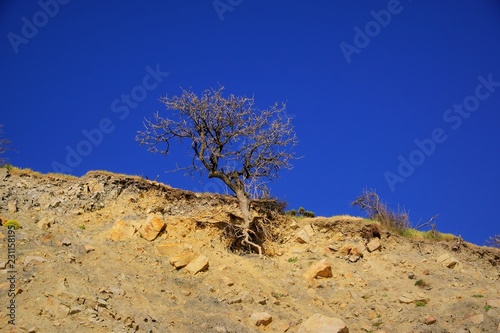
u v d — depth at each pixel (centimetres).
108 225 2036
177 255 1927
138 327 1436
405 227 2419
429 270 2091
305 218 2406
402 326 1658
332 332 1473
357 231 2278
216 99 2395
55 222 1980
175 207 2227
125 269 1766
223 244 2130
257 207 2361
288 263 2122
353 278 2003
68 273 1617
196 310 1627
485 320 1622
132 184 2231
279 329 1583
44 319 1377
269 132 2406
